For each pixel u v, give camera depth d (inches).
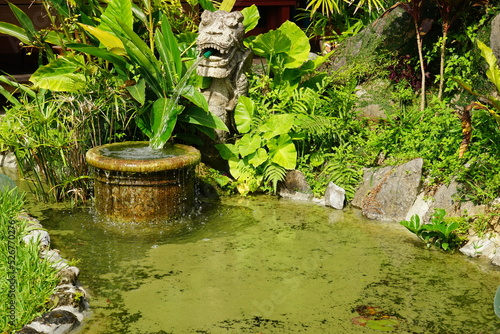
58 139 235.1
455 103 259.9
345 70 295.9
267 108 277.1
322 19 338.6
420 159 230.4
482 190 211.0
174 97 245.6
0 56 369.1
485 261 196.9
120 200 221.6
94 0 277.9
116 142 252.5
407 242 211.6
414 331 154.1
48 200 245.9
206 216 234.4
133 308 163.9
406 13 288.4
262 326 155.7
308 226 225.5
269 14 374.9
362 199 244.8
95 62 274.1
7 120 241.4
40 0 267.1
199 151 240.8
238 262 193.6
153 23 286.4
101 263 191.3
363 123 273.7
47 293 157.8
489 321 159.9
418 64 285.9
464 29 272.4
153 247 204.4
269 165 257.4
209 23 245.3
